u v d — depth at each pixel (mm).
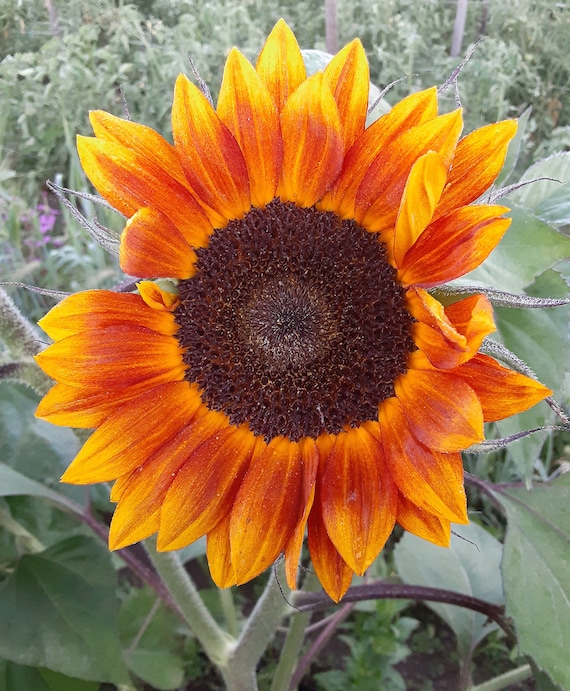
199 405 183
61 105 469
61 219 472
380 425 176
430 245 151
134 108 486
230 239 180
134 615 302
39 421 255
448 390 156
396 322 174
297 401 179
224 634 261
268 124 170
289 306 178
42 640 215
